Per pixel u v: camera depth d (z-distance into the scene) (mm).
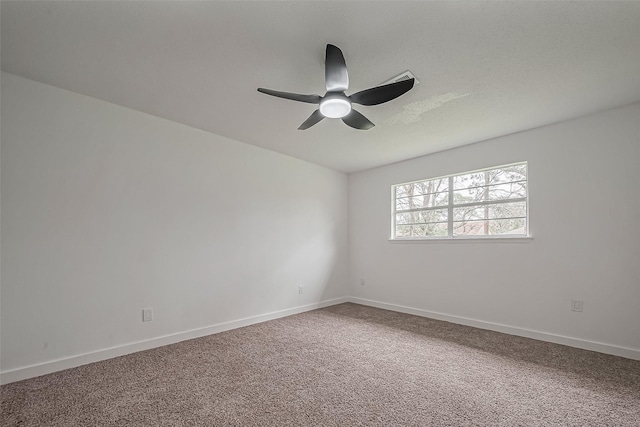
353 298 4859
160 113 2783
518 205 3318
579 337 2750
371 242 4656
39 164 2215
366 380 2104
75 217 2359
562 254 2877
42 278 2197
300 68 2033
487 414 1704
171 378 2121
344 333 3166
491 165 3387
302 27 1627
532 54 1854
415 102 2504
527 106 2580
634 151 2537
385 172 4531
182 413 1703
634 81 2160
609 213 2639
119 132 2615
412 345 2805
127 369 2266
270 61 1956
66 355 2273
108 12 1521
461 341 2918
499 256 3293
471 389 1984
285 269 3955
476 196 3666
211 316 3158
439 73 2074
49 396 1878
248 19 1572
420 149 3791
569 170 2859
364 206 4785
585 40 1718
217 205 3279
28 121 2182
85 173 2422
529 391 1959
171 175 2930
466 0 1430
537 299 3010
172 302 2877
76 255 2352
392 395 1904
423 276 3967
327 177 4672
